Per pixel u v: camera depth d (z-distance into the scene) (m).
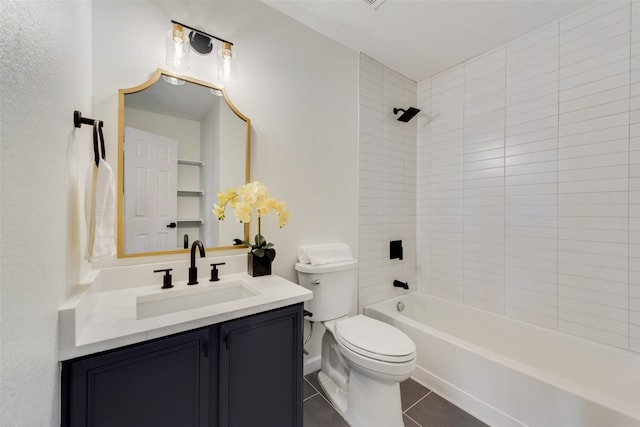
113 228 0.87
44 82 0.50
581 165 1.58
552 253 1.70
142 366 0.79
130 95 1.18
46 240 0.53
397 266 2.32
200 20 1.36
